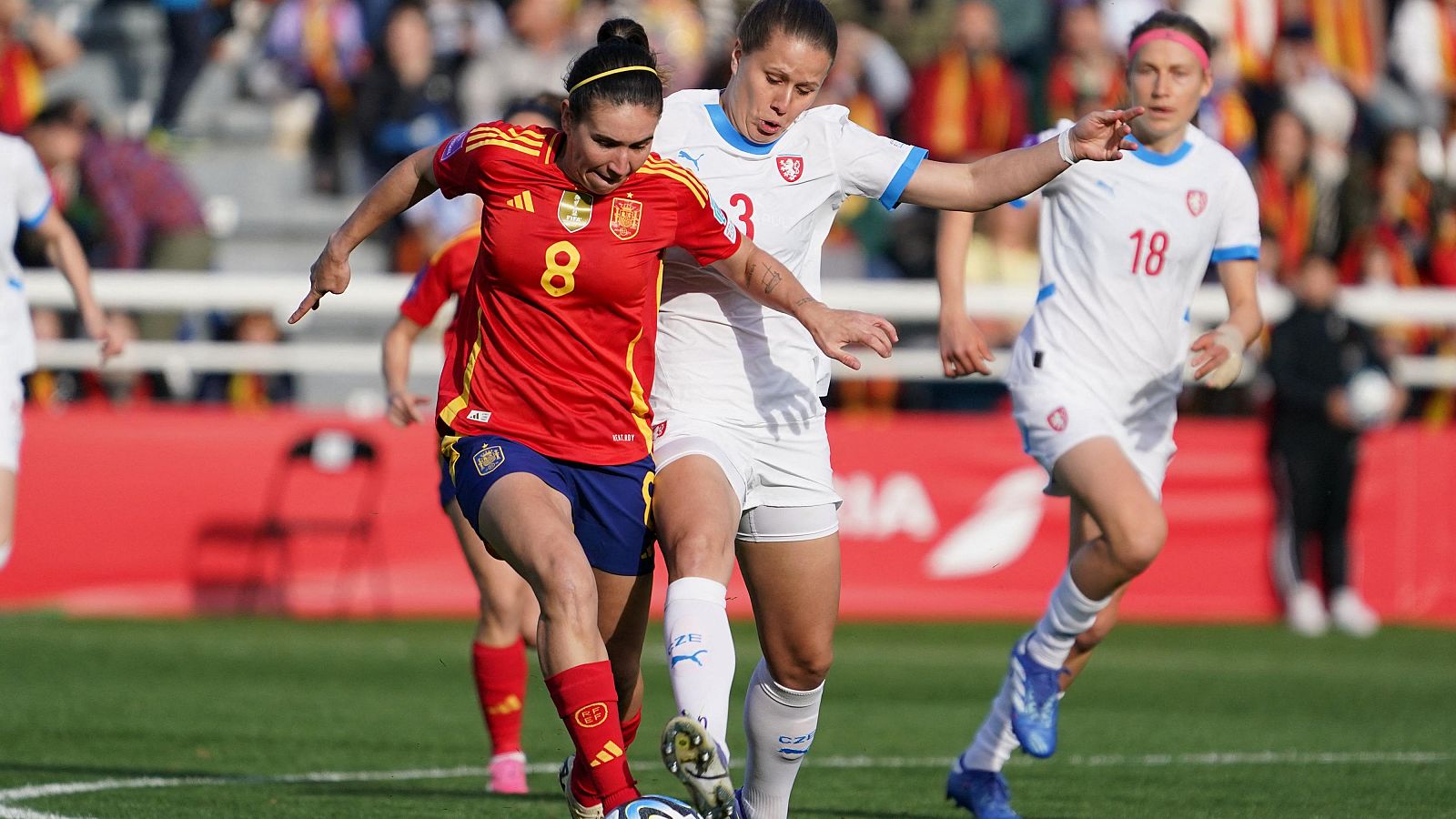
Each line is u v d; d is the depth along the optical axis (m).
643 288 15.52
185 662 33.53
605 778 14.40
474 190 15.52
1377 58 61.25
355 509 41.00
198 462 40.59
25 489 39.91
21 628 37.44
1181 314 21.95
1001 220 45.62
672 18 52.00
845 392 45.66
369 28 54.66
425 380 46.62
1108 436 20.66
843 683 33.06
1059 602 19.75
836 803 21.34
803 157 16.48
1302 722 29.00
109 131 47.59
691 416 16.31
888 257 48.25
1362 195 48.31
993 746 20.06
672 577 15.17
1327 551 42.56
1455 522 44.16
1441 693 32.62
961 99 50.59
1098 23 51.84
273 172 53.88
